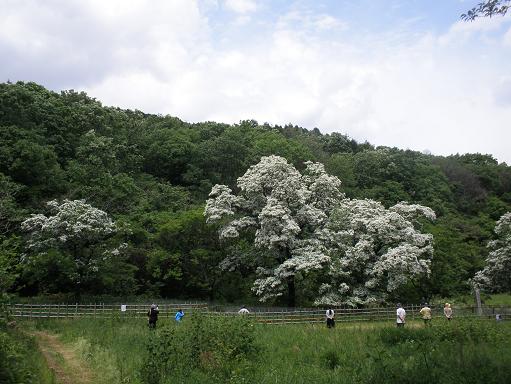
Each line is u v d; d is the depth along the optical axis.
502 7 10.96
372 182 79.88
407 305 36.81
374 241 36.94
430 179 85.06
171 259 42.81
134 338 19.78
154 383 11.55
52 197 47.34
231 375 11.26
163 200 56.81
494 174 96.94
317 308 35.59
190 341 14.01
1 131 48.16
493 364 10.81
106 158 53.66
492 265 41.75
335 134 112.50
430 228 45.34
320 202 39.88
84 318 30.11
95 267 35.94
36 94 61.28
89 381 13.01
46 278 38.19
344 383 10.59
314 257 34.44
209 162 67.50
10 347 11.34
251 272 43.09
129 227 41.28
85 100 74.00
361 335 19.83
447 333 17.62
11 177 45.28
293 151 69.00
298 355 14.99
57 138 56.66
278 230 35.97
